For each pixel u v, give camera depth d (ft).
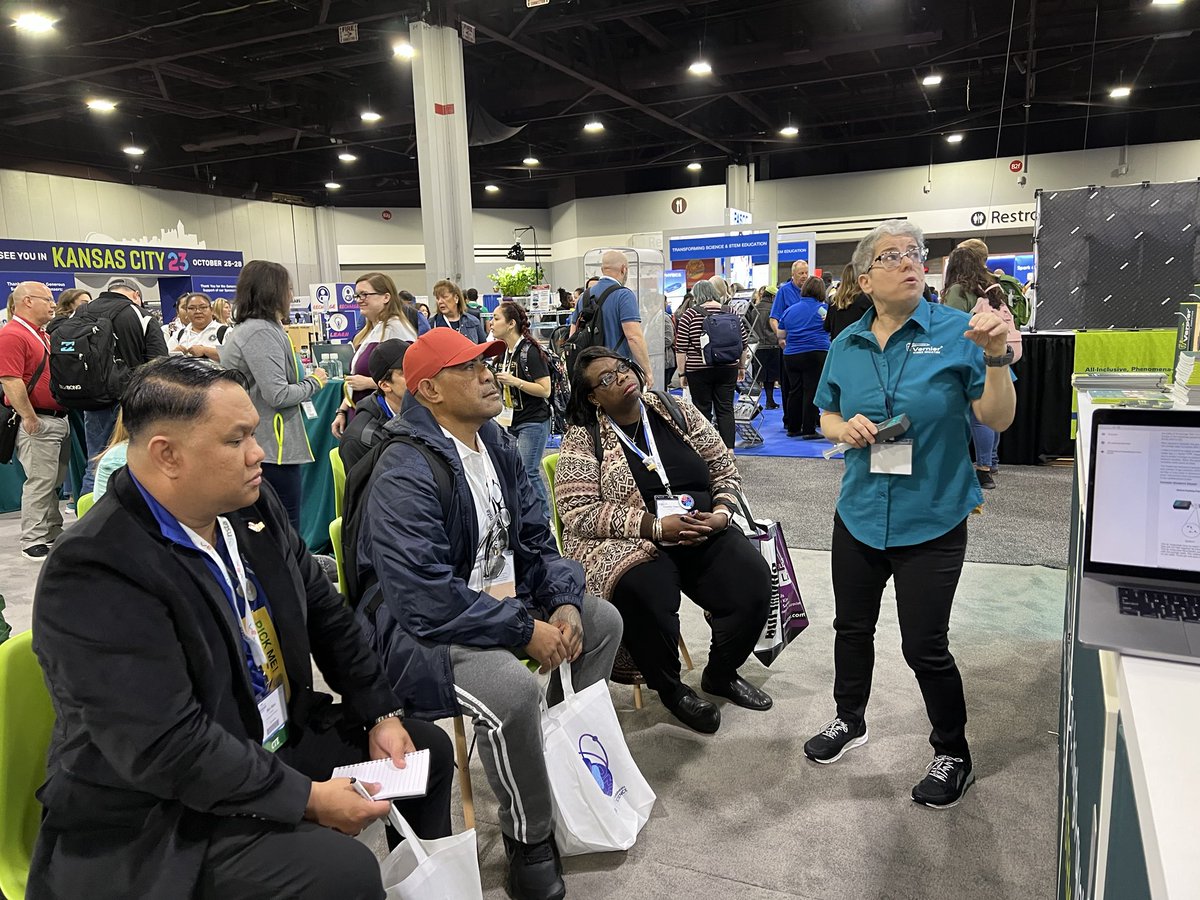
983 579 11.12
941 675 6.22
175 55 27.58
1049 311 12.88
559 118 44.32
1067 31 29.53
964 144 46.55
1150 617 2.86
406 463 5.63
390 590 5.43
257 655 4.20
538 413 13.28
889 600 10.70
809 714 7.80
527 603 6.40
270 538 4.39
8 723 3.61
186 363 3.72
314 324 30.04
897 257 5.94
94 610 3.35
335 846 3.69
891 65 32.65
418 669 5.42
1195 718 2.18
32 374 13.44
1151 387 7.41
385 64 34.14
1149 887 1.70
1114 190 12.21
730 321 18.15
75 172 42.78
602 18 26.66
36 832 3.74
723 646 7.64
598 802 5.76
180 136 42.04
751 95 39.17
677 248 33.94
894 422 5.95
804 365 22.02
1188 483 3.10
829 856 5.75
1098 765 2.78
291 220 54.65
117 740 3.34
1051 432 17.85
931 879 5.47
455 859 4.09
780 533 8.20
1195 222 11.90
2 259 22.85
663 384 21.35
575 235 56.75
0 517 17.12
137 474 3.69
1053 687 8.08
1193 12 27.84
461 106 23.77
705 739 7.41
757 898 5.35
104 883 3.46
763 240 32.35
